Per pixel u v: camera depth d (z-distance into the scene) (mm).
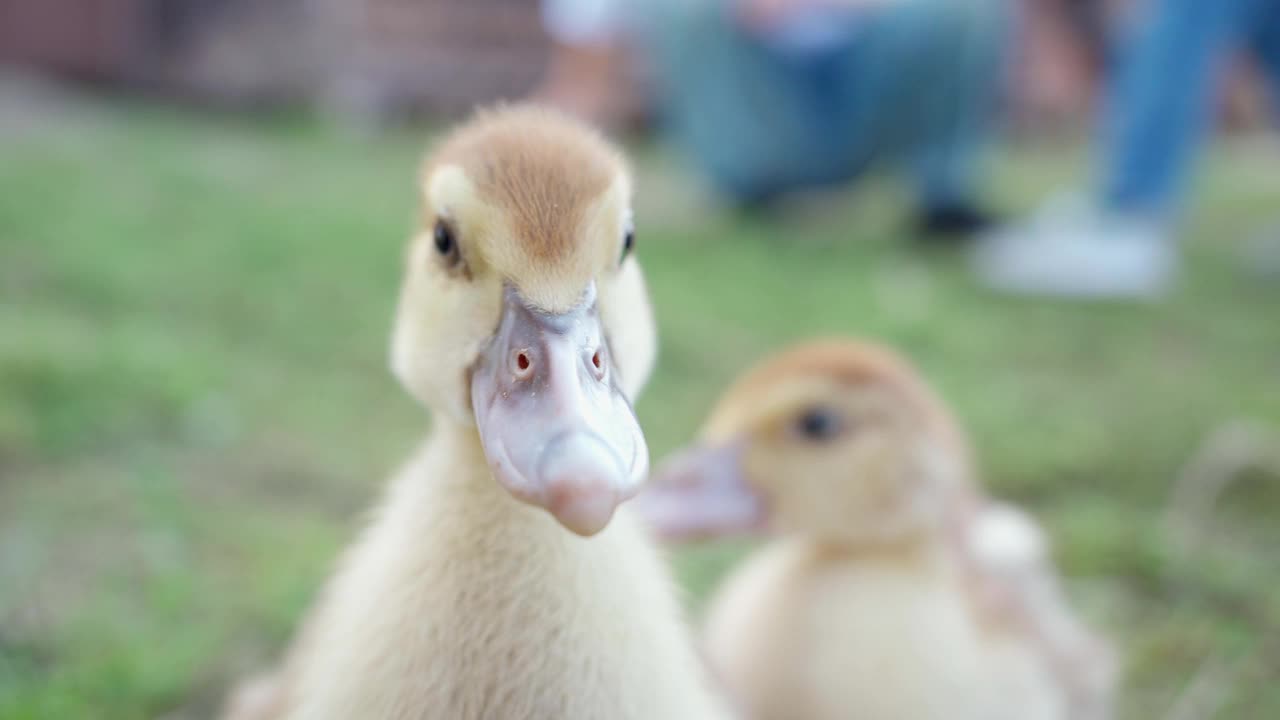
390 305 1170
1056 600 815
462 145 680
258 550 856
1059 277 1325
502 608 667
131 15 2656
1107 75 2223
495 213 665
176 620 812
